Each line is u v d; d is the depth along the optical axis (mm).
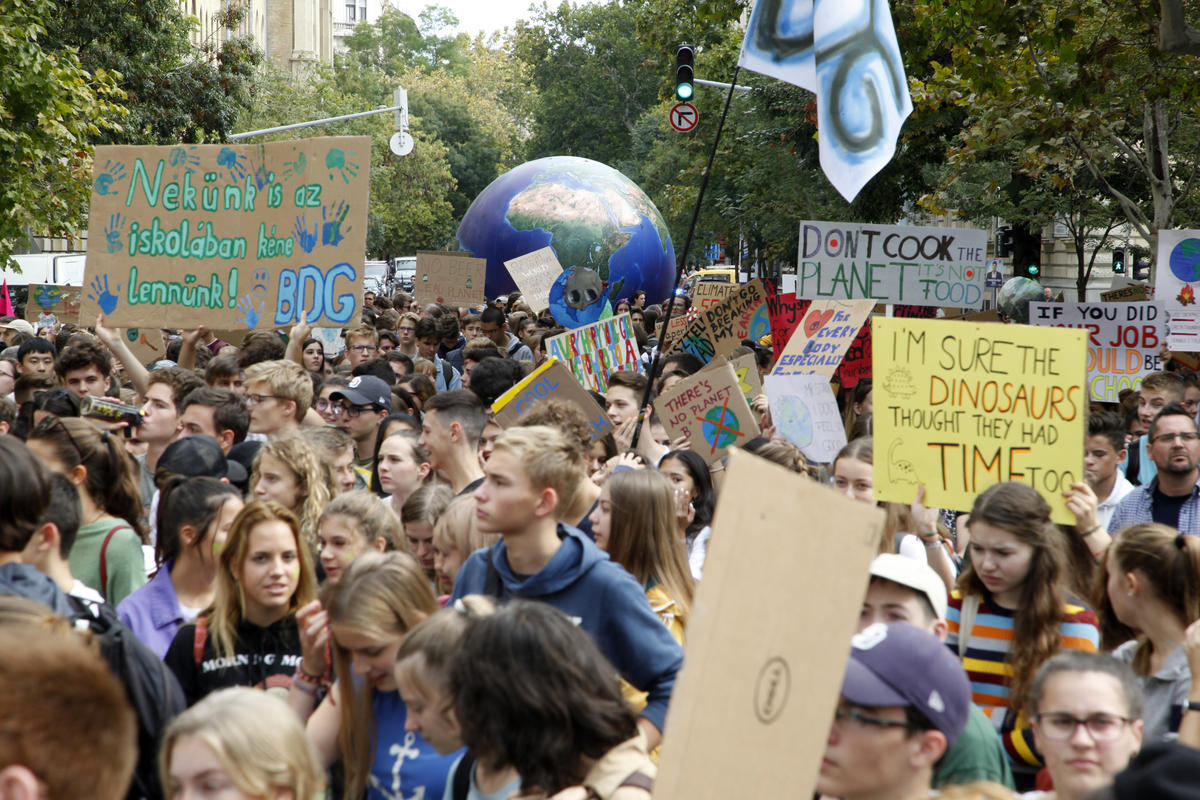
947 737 2883
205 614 4668
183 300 9797
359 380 8680
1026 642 4801
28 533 3820
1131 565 4559
